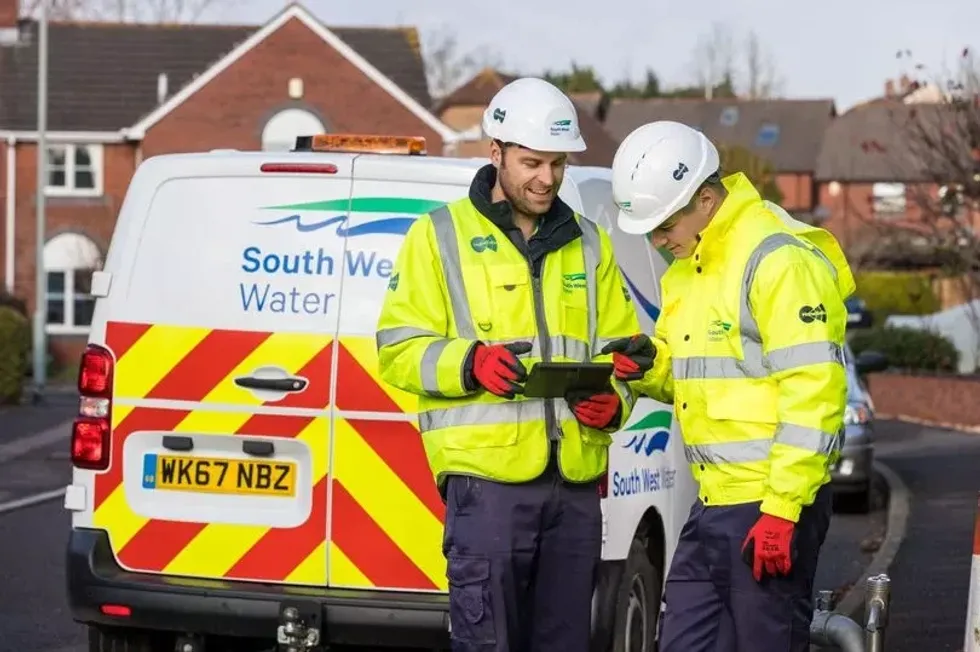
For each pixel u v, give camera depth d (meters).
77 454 7.41
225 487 7.29
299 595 7.07
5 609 10.87
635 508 7.76
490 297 6.18
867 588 6.63
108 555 7.38
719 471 5.84
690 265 5.95
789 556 5.61
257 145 48.50
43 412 31.05
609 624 7.43
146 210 7.45
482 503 6.08
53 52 50.97
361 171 7.29
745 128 85.88
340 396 7.19
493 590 6.06
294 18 48.38
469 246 6.21
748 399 5.76
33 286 48.66
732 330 5.77
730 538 5.79
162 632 7.67
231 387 7.27
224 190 7.39
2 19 50.91
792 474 5.54
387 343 6.13
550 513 6.18
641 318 8.31
